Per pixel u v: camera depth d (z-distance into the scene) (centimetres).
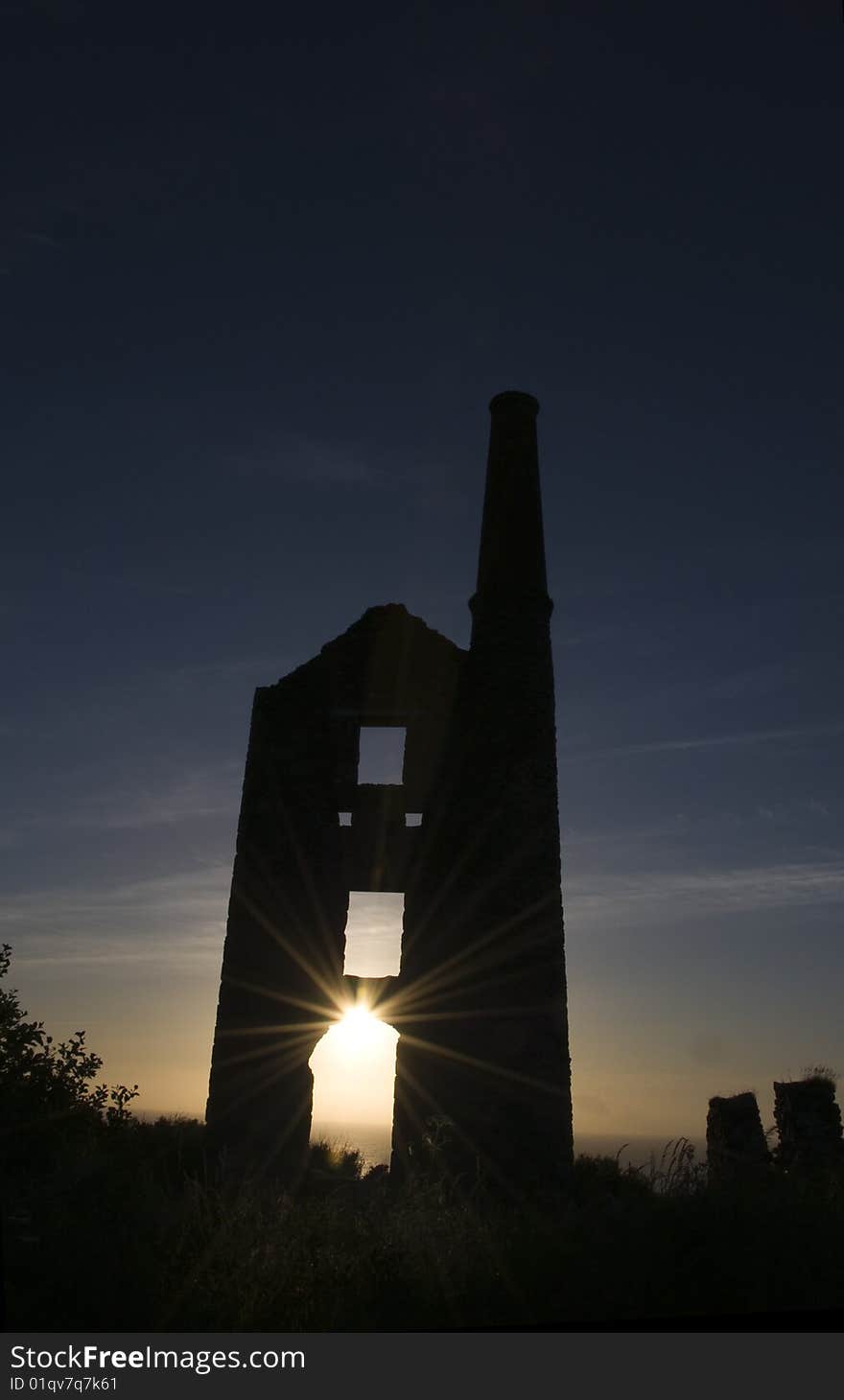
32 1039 1656
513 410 2081
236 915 1675
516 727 1764
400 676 1875
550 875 1683
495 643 1836
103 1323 666
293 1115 1562
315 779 1781
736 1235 786
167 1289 722
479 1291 721
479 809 1719
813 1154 1498
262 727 1812
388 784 1819
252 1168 1505
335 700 1858
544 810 1722
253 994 1623
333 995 1652
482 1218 929
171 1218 873
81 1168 1130
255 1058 1590
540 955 1623
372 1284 738
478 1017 1597
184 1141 1577
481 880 1675
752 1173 972
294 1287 729
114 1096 1681
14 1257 762
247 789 1767
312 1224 838
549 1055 1562
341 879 1736
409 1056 1605
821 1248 779
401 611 1928
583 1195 1431
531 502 1989
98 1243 781
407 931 1698
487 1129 1513
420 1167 1485
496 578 1900
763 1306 701
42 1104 1576
